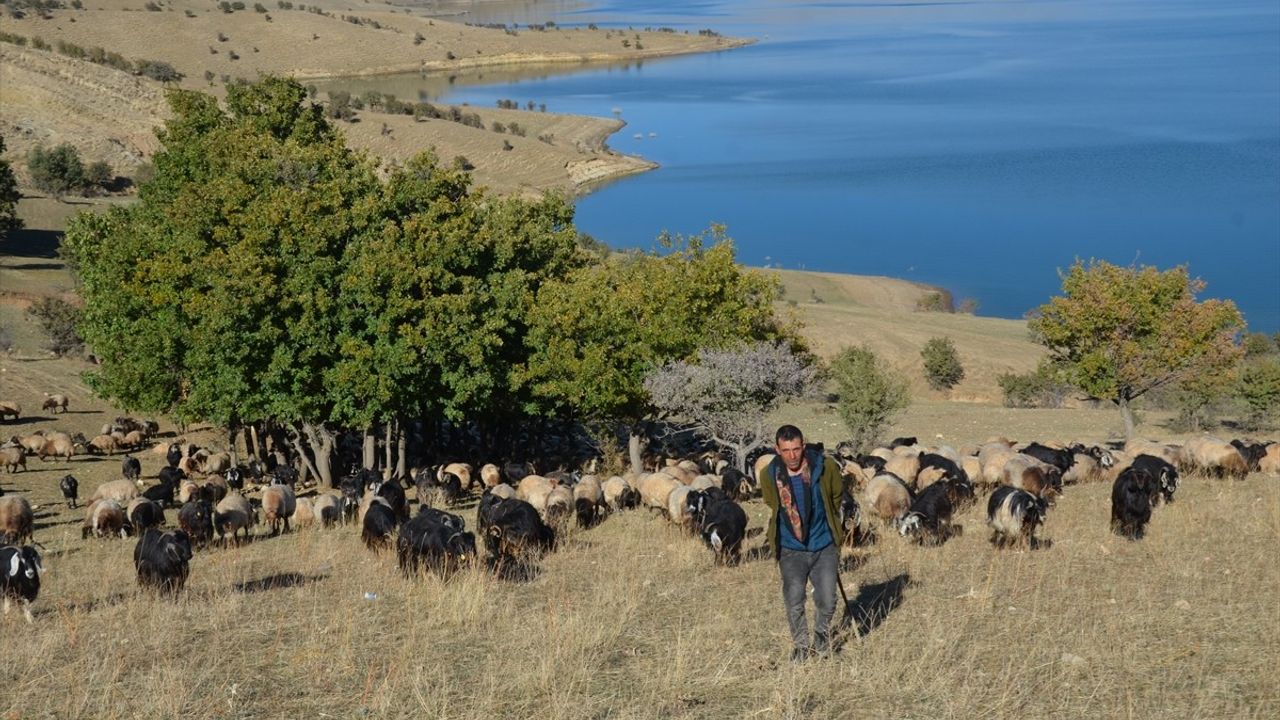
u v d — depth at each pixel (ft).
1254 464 87.76
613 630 40.29
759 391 107.86
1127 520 57.11
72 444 142.00
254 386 119.34
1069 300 130.72
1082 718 30.58
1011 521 54.80
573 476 99.66
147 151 508.53
